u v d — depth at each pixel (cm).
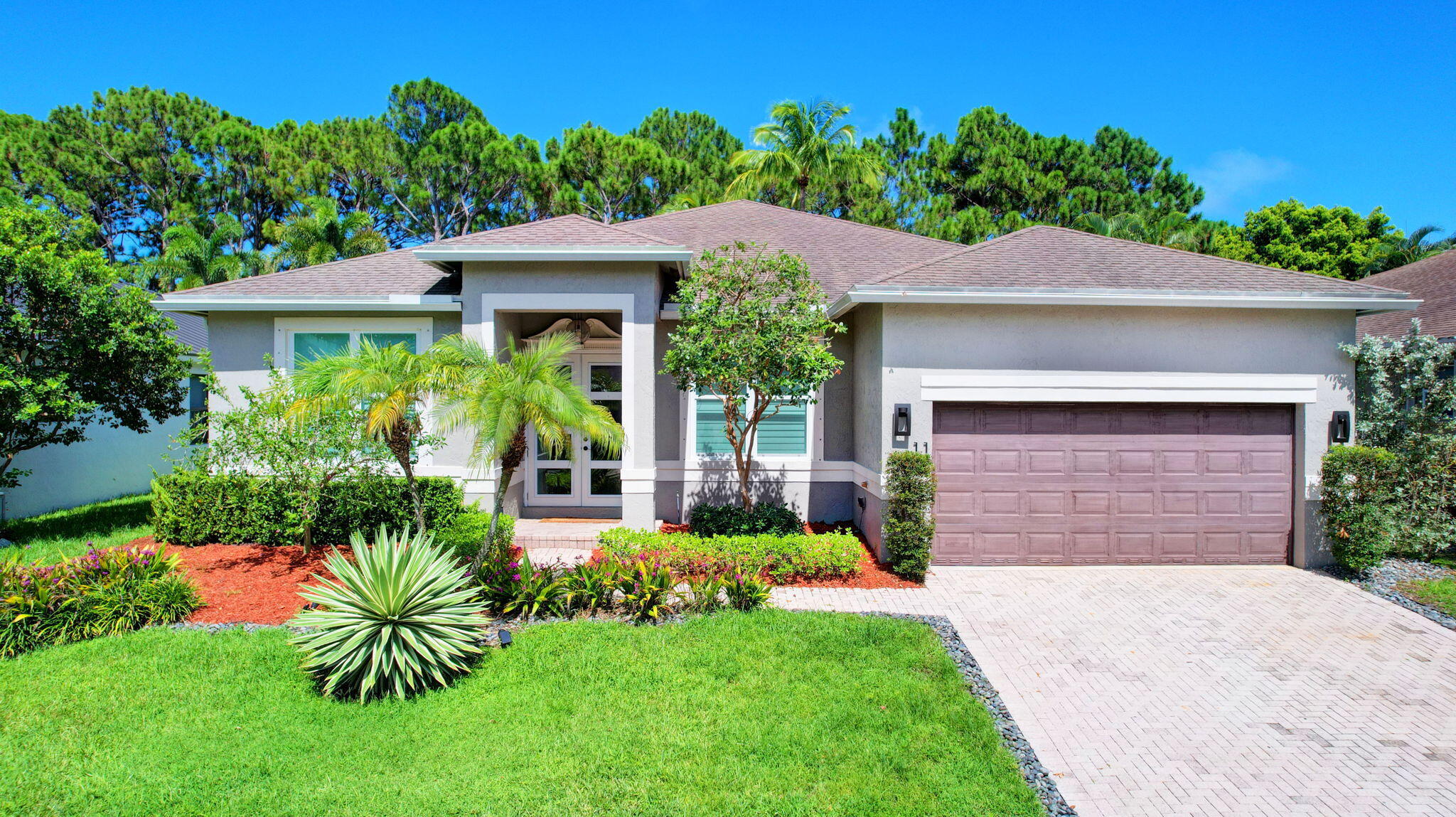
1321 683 608
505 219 3092
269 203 3192
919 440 954
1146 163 3525
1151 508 974
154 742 471
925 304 953
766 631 681
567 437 794
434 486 996
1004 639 706
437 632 564
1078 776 464
